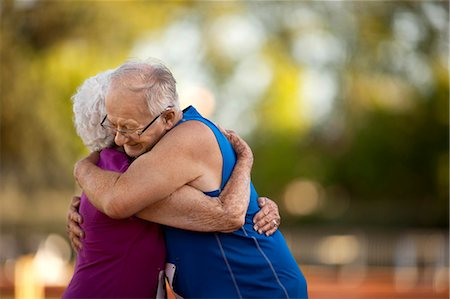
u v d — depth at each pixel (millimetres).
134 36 22984
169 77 3732
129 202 3555
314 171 28906
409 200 28328
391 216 27734
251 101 26453
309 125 27812
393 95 25812
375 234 21844
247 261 3775
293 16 25234
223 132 4066
